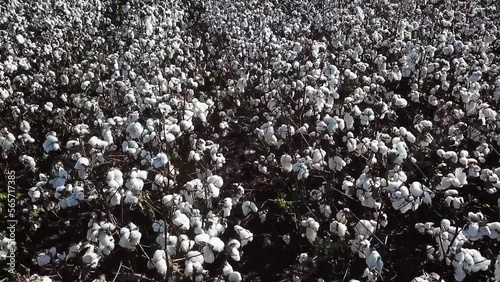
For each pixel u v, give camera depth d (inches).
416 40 223.3
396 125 178.7
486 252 109.2
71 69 210.5
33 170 145.9
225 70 220.5
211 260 90.0
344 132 165.9
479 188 150.9
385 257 118.2
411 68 189.9
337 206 141.0
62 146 158.7
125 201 108.5
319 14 268.8
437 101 173.9
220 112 182.4
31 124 181.6
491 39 214.1
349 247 123.6
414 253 128.3
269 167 158.9
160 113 135.9
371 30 246.8
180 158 146.8
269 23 270.4
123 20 304.2
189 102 163.5
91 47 256.1
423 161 145.7
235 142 185.3
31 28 269.0
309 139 155.5
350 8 300.0
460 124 146.5
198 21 307.6
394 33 244.2
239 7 300.4
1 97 181.3
